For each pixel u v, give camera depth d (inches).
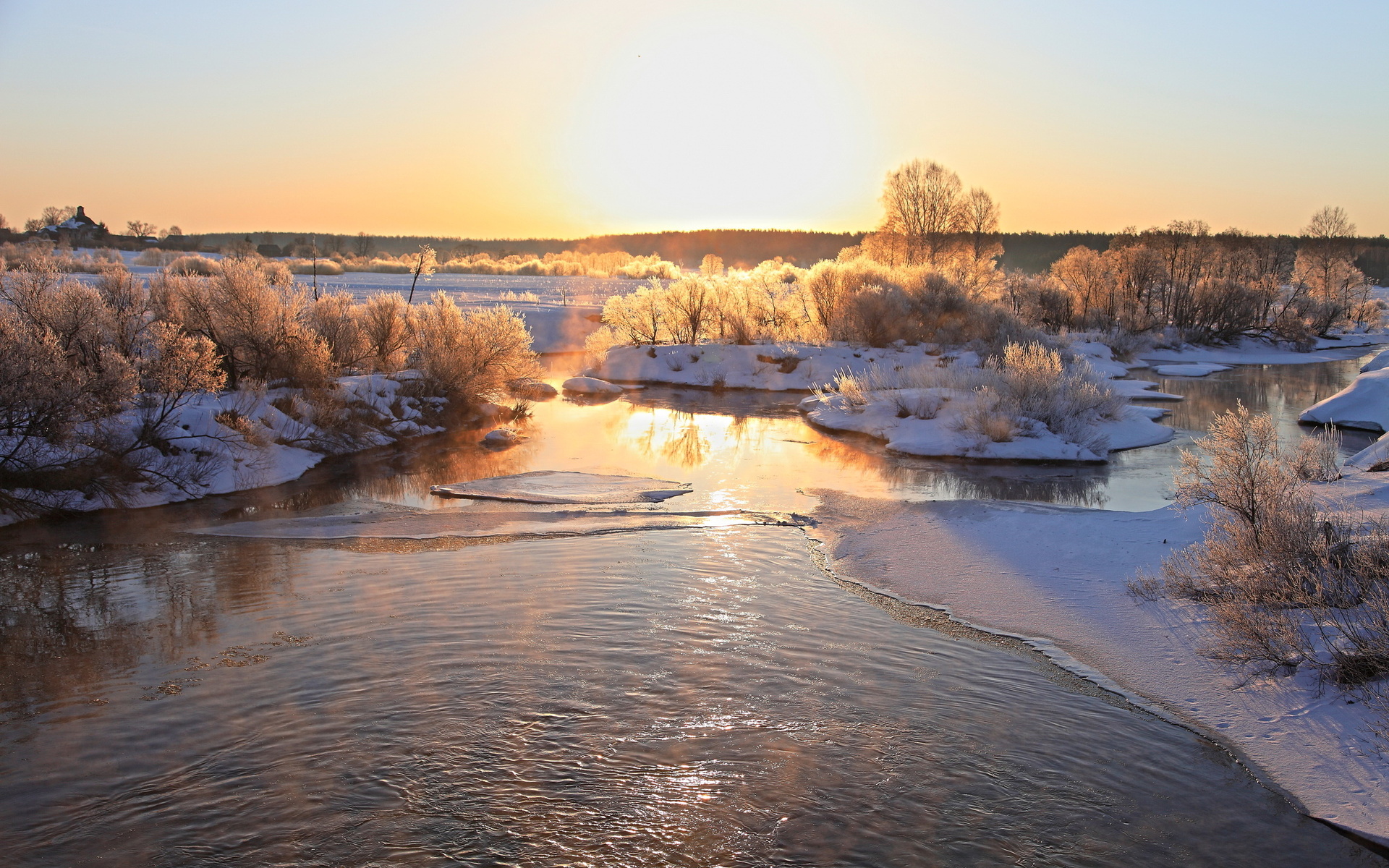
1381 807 245.3
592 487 644.1
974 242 2581.2
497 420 955.3
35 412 546.9
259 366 823.1
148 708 303.7
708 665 341.1
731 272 2450.8
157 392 661.3
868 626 382.9
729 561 469.4
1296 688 305.0
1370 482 481.7
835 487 655.8
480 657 345.7
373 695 313.7
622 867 225.8
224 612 390.9
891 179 2541.8
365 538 507.8
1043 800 255.4
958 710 308.3
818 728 295.3
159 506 578.2
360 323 1035.3
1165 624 368.5
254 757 273.9
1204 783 263.9
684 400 1173.7
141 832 237.9
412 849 231.8
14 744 280.5
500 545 497.0
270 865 225.0
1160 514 523.5
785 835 239.0
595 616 388.8
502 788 259.6
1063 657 350.6
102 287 784.3
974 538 501.4
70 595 412.2
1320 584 334.6
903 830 241.3
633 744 283.7
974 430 822.5
